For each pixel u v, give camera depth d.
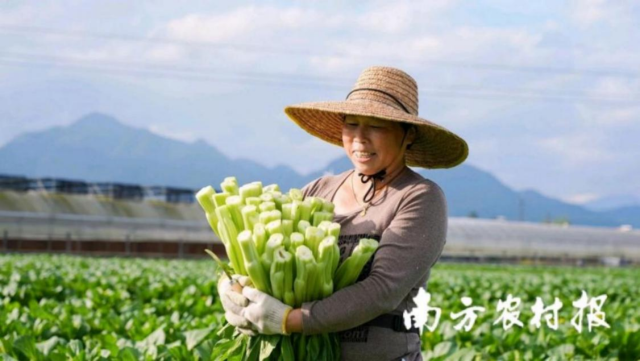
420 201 5.39
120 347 8.91
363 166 5.51
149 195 73.44
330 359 5.36
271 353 5.42
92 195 67.12
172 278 21.52
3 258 33.06
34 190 68.81
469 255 69.12
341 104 5.45
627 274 47.88
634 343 10.55
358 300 5.14
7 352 8.40
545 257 72.19
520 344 10.32
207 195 5.67
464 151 5.77
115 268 27.66
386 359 5.37
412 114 5.64
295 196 5.77
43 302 12.91
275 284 5.20
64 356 7.94
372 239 5.33
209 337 9.19
